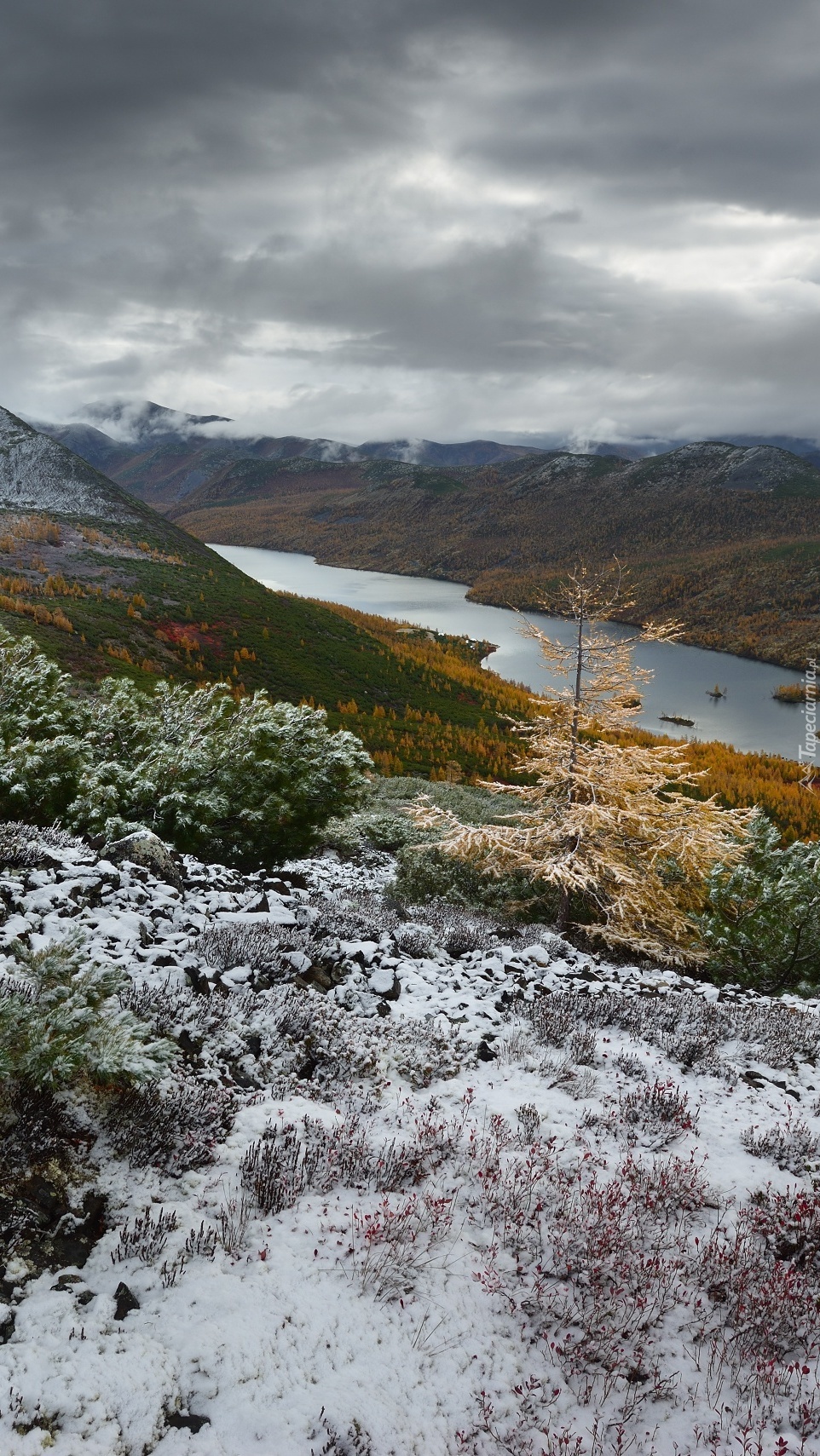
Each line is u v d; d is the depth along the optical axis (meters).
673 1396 3.65
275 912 9.91
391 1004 8.13
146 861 10.09
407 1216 4.39
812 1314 4.16
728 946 14.08
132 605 127.81
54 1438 2.84
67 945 5.38
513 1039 7.44
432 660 152.38
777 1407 3.64
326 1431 3.15
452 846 15.88
